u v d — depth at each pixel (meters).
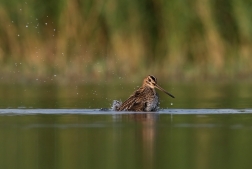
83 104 22.62
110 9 30.61
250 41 31.06
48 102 23.19
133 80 30.17
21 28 31.33
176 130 17.20
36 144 15.60
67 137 16.33
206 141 15.84
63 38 31.23
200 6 30.58
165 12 30.73
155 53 31.16
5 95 25.39
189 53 31.09
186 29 30.72
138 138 16.16
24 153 14.77
